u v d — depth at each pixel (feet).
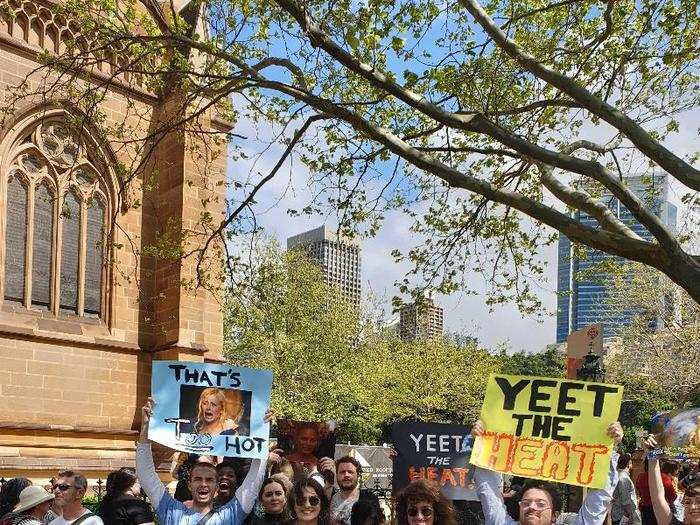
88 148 82.33
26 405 75.20
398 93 40.27
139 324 84.94
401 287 58.39
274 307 68.23
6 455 72.54
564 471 24.89
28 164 78.69
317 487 24.95
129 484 30.78
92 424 79.71
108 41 51.83
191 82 53.31
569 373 62.59
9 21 77.56
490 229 59.62
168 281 84.74
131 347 83.20
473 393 208.03
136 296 85.05
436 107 40.11
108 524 29.89
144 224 86.07
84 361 79.97
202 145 86.22
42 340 76.95
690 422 32.37
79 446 78.13
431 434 37.81
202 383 29.96
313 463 42.70
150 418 29.22
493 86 50.93
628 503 44.86
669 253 37.52
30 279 77.77
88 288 82.38
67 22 80.74
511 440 25.62
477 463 25.61
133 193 85.46
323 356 172.04
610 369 153.07
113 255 82.33
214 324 88.17
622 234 41.22
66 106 57.21
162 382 29.81
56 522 27.48
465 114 40.19
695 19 46.34
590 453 24.90
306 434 42.96
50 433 76.18
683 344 142.72
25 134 78.23
